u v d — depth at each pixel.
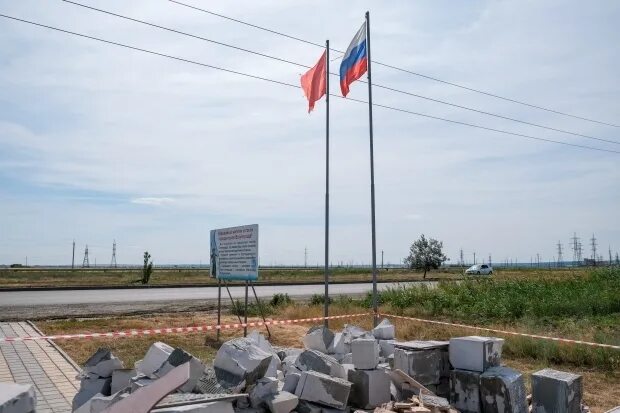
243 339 6.84
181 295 28.50
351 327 10.17
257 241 13.64
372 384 6.85
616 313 19.34
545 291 22.86
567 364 11.40
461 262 163.75
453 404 7.24
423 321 16.30
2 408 3.43
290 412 6.09
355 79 14.36
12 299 25.11
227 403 5.24
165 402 4.98
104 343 13.23
